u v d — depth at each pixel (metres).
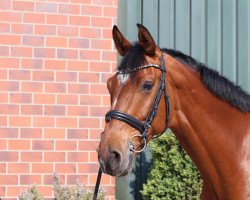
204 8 6.96
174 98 4.02
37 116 6.17
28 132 6.14
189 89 4.04
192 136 4.05
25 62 6.18
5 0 6.16
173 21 6.91
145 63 3.84
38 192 5.94
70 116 6.24
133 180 6.60
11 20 6.17
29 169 6.12
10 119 6.11
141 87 3.78
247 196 3.94
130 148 3.69
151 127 3.84
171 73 4.00
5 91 6.12
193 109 4.04
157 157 6.13
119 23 6.77
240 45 6.96
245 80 6.95
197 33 6.94
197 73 4.11
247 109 4.14
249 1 6.96
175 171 5.98
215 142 4.02
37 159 6.14
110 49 6.38
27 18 6.20
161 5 6.88
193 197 5.88
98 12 6.37
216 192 4.07
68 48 6.27
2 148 6.08
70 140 6.23
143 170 6.62
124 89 3.77
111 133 3.67
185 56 4.16
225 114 4.09
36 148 6.14
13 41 6.16
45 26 6.23
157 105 3.85
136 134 3.74
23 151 6.12
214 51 6.96
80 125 6.26
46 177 6.16
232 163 4.00
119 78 3.80
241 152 4.02
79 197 5.77
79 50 6.30
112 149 3.61
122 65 3.84
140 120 3.77
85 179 6.25
